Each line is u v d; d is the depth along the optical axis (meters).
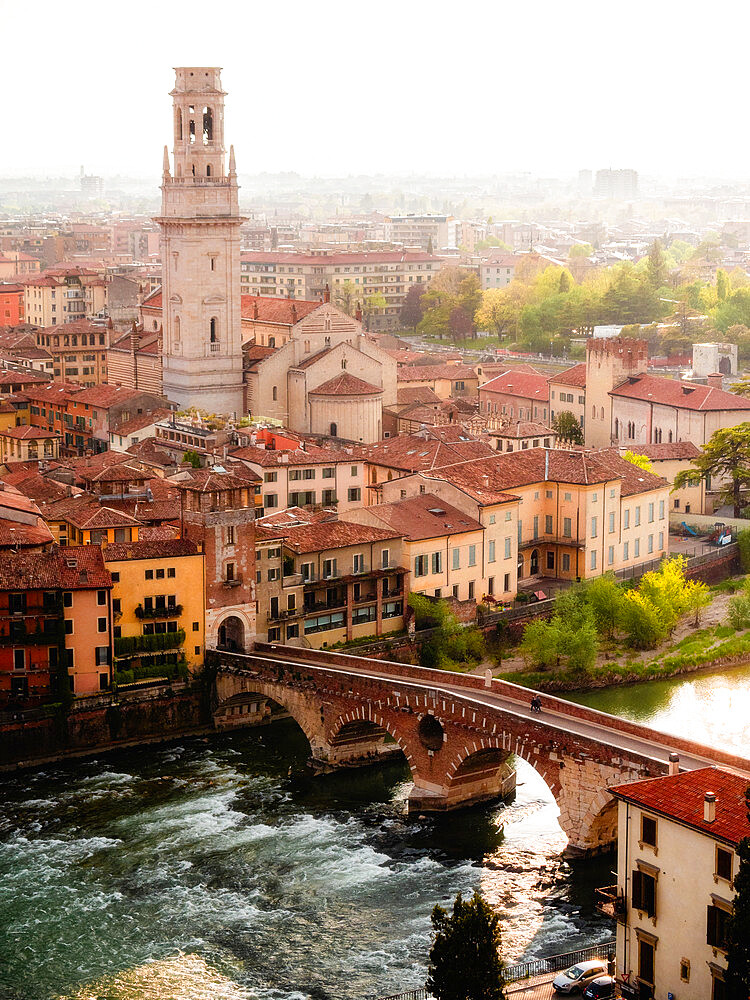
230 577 190.12
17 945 135.25
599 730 151.75
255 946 134.88
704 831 110.81
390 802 167.25
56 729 178.12
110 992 127.25
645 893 116.62
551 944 132.62
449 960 108.19
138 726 183.62
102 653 181.88
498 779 166.75
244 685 183.38
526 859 151.12
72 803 166.38
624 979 118.88
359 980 128.62
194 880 147.75
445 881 146.62
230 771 176.25
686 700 197.12
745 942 103.12
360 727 175.25
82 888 146.12
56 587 177.62
